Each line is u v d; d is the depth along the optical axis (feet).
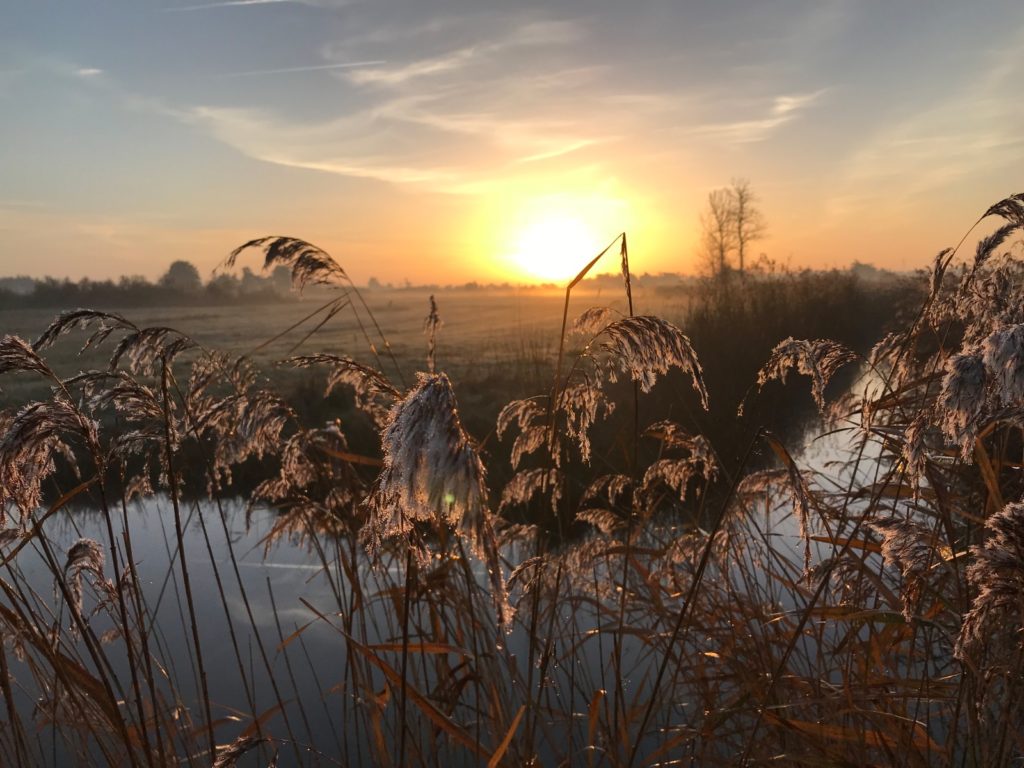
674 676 11.26
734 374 38.70
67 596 8.11
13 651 10.46
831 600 11.90
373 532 7.27
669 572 13.88
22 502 7.91
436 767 10.44
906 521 8.86
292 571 25.11
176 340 9.73
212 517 30.89
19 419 7.82
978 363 6.73
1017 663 7.97
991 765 8.15
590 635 11.31
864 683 9.53
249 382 12.67
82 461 33.42
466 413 45.44
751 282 78.28
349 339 106.63
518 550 16.70
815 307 70.85
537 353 55.52
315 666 18.85
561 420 11.29
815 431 31.73
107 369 9.54
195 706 16.34
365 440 38.34
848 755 9.85
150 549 27.12
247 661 19.10
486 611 11.53
